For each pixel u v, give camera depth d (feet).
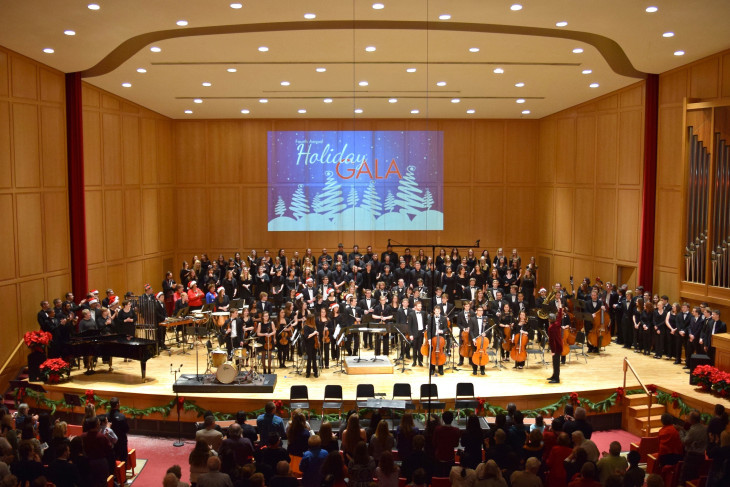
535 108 81.30
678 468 34.24
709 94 57.57
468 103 77.97
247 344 52.90
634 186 69.10
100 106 69.46
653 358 59.00
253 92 70.90
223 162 87.30
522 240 89.61
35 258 57.62
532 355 59.77
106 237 70.74
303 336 53.62
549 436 33.19
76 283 62.49
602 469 29.43
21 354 55.83
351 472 27.17
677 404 48.37
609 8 44.04
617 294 65.46
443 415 34.06
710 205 55.98
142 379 52.24
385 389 49.78
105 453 32.89
